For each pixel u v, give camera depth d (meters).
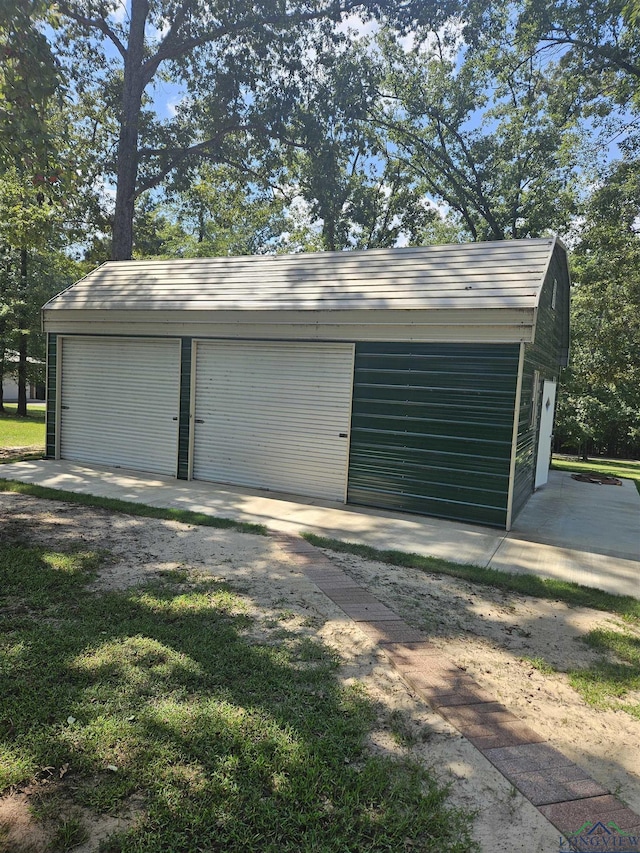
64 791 2.15
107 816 2.04
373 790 2.24
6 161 5.91
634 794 2.35
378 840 2.01
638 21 9.47
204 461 9.09
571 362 17.16
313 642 3.54
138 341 9.56
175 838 1.95
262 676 3.07
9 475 8.80
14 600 3.91
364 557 5.49
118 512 6.74
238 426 8.76
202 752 2.40
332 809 2.14
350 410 7.78
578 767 2.50
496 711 2.91
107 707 2.67
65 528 5.88
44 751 2.34
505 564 5.47
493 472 6.84
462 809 2.20
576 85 18.02
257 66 16.38
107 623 3.60
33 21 5.79
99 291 10.33
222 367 8.83
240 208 21.62
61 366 10.39
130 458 9.80
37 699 2.71
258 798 2.16
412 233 26.14
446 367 7.05
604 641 3.81
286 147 18.42
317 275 8.80
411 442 7.35
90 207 16.25
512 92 21.33
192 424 9.11
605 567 5.52
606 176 17.88
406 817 2.12
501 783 2.36
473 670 3.34
